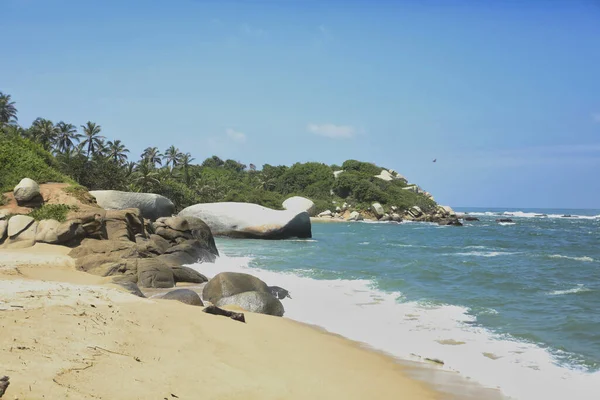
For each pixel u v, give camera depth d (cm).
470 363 805
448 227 6625
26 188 1969
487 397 657
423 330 1025
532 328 1038
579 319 1105
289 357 742
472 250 3102
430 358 827
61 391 443
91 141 7350
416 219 8675
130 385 497
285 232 3684
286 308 1236
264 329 900
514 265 2212
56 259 1505
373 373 727
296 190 10106
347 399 592
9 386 427
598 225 7712
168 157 8981
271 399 543
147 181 6544
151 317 795
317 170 10438
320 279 1722
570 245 3600
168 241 2086
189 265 1909
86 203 2130
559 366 794
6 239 1709
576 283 1673
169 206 3388
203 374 581
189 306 958
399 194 9606
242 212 3728
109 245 1666
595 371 770
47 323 646
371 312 1199
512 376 745
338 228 6228
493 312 1195
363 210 8969
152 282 1424
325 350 826
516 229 6197
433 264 2212
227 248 2883
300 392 586
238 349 727
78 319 690
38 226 1730
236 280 1297
